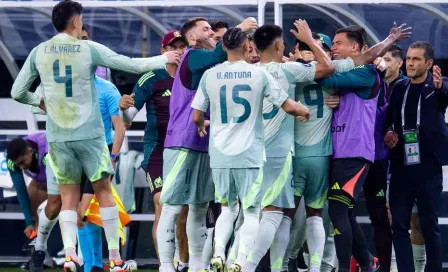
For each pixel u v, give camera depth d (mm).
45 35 38406
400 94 29906
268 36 27438
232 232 28438
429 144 29594
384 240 30266
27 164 34125
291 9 36406
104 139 27859
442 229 36656
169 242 28406
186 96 28281
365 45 29109
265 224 27156
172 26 37594
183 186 28359
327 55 27625
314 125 27906
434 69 29297
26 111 38562
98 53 27266
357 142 27859
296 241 30453
